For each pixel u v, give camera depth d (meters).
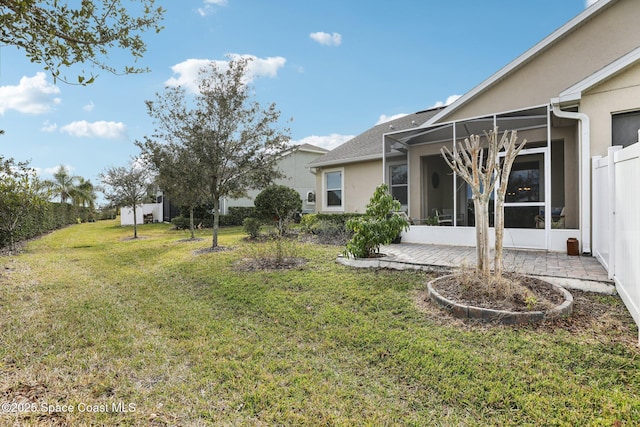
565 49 8.13
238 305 4.72
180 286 5.96
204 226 18.94
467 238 8.35
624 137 6.23
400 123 14.81
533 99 8.51
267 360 3.13
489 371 2.74
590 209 6.51
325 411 2.37
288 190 15.07
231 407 2.46
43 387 2.74
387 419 2.26
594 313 3.76
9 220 10.88
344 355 3.17
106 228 21.72
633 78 6.03
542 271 5.18
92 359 3.21
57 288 5.93
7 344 3.54
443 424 2.20
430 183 10.16
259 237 11.73
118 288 5.94
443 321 3.75
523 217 7.84
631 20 7.48
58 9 3.22
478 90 9.04
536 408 2.28
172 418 2.35
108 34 3.55
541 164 7.90
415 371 2.81
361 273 5.98
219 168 9.48
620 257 4.11
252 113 9.42
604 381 2.53
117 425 2.28
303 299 4.76
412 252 7.46
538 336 3.25
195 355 3.26
